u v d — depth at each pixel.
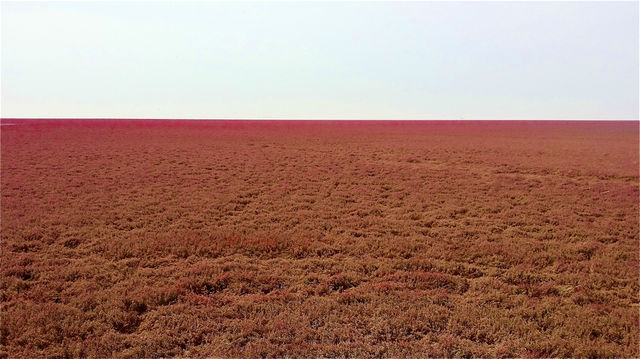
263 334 7.24
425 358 6.60
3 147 33.56
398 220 14.71
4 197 17.20
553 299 8.61
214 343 7.00
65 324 7.35
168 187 19.58
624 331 7.35
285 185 20.41
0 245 11.55
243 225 13.95
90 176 21.94
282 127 73.12
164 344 6.92
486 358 6.69
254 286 9.24
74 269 9.81
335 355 6.71
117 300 8.27
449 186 20.41
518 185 20.62
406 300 8.49
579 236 12.95
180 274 9.71
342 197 18.16
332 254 11.39
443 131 67.00
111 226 13.49
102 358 6.53
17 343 6.89
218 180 21.72
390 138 48.69
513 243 12.19
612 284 9.45
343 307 8.17
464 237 12.88
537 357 6.73
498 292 8.91
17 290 8.84
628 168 25.95
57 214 14.74
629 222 14.32
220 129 63.09
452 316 7.86
